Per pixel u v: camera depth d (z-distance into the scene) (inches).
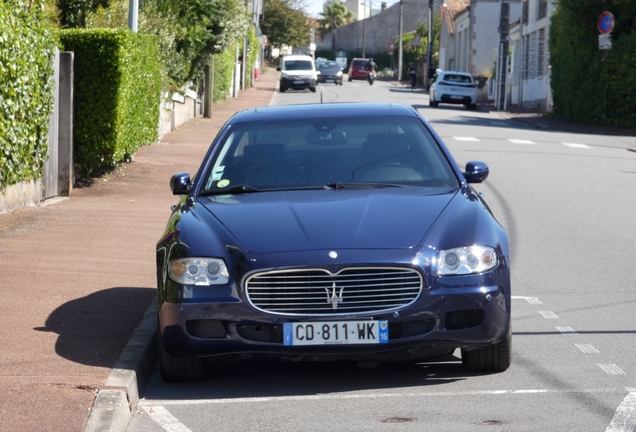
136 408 237.6
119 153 640.4
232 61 1792.6
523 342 296.5
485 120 1454.2
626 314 331.6
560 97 1489.9
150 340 279.9
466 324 244.2
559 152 954.1
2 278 358.6
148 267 388.2
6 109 453.1
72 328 292.8
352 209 260.7
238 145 305.4
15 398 224.8
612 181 721.0
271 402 239.9
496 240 252.8
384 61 4534.9
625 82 1325.0
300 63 2153.1
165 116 1055.0
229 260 243.0
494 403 233.9
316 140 305.3
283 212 260.8
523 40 2044.8
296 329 237.0
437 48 3577.8
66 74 581.3
